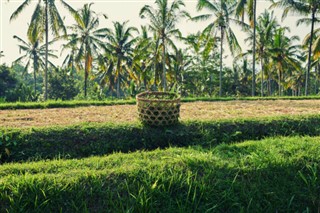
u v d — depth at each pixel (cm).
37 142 619
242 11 2184
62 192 422
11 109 1101
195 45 2461
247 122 766
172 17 2269
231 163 512
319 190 485
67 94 3741
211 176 473
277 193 473
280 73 3022
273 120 785
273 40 2900
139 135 680
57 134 641
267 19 2845
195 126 728
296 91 4725
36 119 844
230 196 454
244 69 3691
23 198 410
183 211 424
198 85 3403
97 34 2647
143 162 509
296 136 699
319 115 845
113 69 3123
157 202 431
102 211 413
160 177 457
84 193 426
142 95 771
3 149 598
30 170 477
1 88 3266
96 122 736
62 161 528
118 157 550
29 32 2142
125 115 929
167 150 595
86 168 486
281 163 512
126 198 428
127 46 2905
